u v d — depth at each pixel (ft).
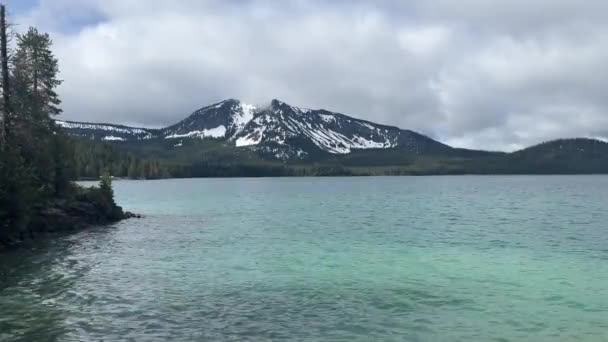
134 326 60.95
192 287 81.82
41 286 82.12
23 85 176.45
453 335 58.54
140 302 72.18
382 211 249.75
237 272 94.27
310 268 98.17
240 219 210.59
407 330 60.18
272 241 138.72
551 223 183.21
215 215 232.53
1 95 160.04
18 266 100.17
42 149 176.86
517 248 123.85
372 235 150.92
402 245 129.70
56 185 191.72
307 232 160.25
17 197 128.26
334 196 412.16
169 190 550.77
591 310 68.49
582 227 169.48
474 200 334.65
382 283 84.58
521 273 92.79
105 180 221.87
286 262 104.99
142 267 99.50
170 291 79.00
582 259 107.65
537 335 58.70
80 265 101.71
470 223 185.37
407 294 77.10
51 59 200.34
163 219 211.20
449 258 109.40
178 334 58.13
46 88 196.85
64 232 161.07
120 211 216.33
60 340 55.72
